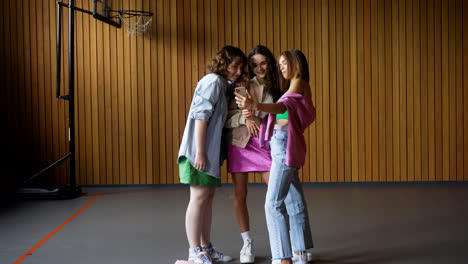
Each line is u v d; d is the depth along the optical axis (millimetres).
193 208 2746
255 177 5727
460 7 5680
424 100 5730
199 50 5766
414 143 5746
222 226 3832
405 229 3662
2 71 5762
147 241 3418
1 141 5789
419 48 5715
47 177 5805
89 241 3432
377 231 3619
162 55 5766
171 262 2936
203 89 2664
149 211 4434
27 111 5781
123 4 5738
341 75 5742
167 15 5742
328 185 5781
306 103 2562
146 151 5805
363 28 5719
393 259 2939
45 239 3490
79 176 5809
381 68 5734
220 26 5746
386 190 5438
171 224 3922
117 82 5770
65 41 5770
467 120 5719
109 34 5738
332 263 2885
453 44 5695
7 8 5730
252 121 2736
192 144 2715
